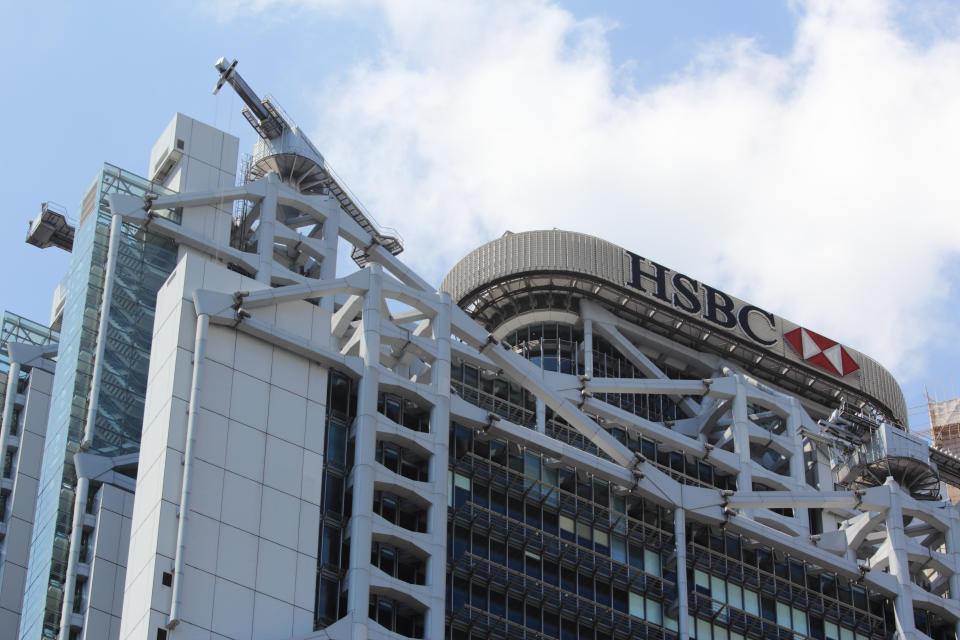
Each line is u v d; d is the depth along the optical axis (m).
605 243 137.38
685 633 105.00
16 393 122.25
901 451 130.88
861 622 114.44
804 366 139.75
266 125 125.00
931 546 124.81
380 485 94.56
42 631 97.19
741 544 112.12
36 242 128.62
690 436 132.38
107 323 105.19
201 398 90.69
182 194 110.56
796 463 128.25
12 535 115.69
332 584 90.12
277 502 90.19
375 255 115.94
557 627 100.25
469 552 98.44
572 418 108.38
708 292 139.12
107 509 98.19
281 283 110.56
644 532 107.50
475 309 138.38
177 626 83.81
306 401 94.50
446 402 100.12
